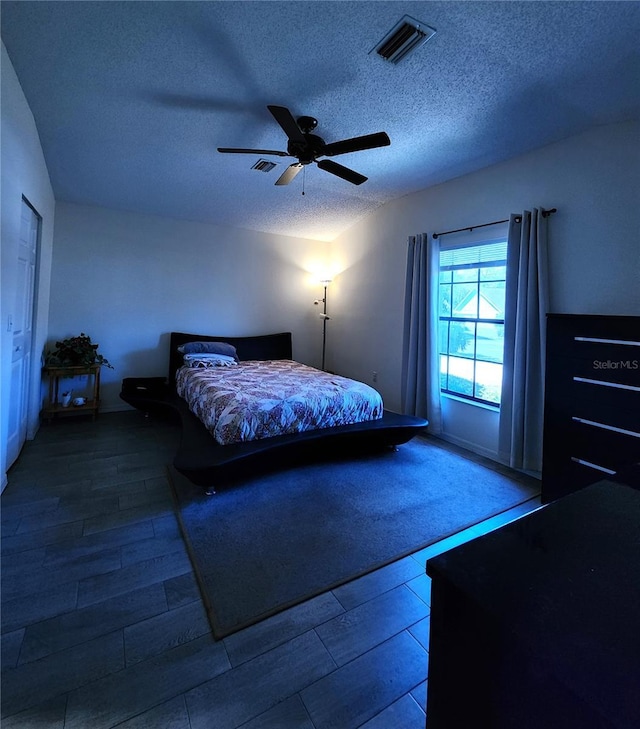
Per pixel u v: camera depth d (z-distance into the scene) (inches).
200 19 74.1
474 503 97.3
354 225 200.8
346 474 113.4
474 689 21.4
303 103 100.4
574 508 30.4
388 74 88.8
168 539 78.2
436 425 148.9
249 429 104.3
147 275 180.1
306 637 55.5
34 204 114.1
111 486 100.2
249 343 203.8
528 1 67.4
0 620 56.2
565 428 92.4
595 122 98.0
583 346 88.4
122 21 74.8
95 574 67.0
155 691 46.8
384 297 180.1
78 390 167.5
